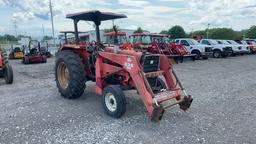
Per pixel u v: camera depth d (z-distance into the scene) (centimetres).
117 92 483
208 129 436
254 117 496
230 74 1062
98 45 618
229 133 419
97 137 406
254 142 387
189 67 1346
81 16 632
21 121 480
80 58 623
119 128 442
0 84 866
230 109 548
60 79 654
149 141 391
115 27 727
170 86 530
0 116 509
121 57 511
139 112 526
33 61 1727
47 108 559
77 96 623
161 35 1781
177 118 490
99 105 579
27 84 852
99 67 557
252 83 846
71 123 467
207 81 880
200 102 600
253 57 2088
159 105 443
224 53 2023
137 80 475
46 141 394
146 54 508
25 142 391
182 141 390
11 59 2236
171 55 1541
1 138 406
